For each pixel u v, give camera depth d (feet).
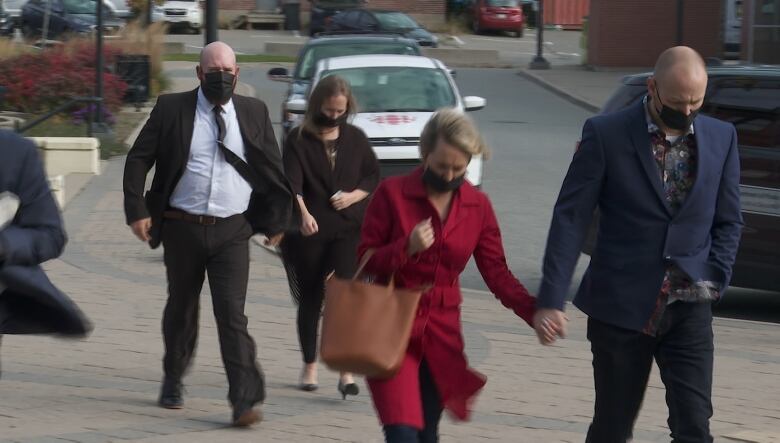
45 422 37.83
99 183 94.79
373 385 27.48
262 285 62.18
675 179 28.66
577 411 40.93
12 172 25.72
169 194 38.01
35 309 25.84
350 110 42.50
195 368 46.14
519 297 28.84
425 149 27.76
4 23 216.74
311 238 42.22
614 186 28.81
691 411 28.27
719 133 28.91
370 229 28.48
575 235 28.78
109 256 68.49
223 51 37.40
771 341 53.26
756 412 41.45
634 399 29.32
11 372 44.32
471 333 52.75
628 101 61.87
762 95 59.31
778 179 58.03
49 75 122.93
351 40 109.91
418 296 27.22
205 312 55.47
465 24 316.40
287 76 106.42
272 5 315.37
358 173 42.57
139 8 233.76
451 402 28.53
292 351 49.03
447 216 28.12
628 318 28.48
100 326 52.06
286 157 42.24
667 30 221.66
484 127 142.41
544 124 147.33
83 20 213.25
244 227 38.47
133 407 40.19
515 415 40.32
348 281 27.37
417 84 84.43
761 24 175.63
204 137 37.65
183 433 37.22
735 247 28.96
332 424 38.81
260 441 36.63
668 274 28.48
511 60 249.34
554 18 332.60
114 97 130.82
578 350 50.01
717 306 64.49
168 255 38.60
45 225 25.90
